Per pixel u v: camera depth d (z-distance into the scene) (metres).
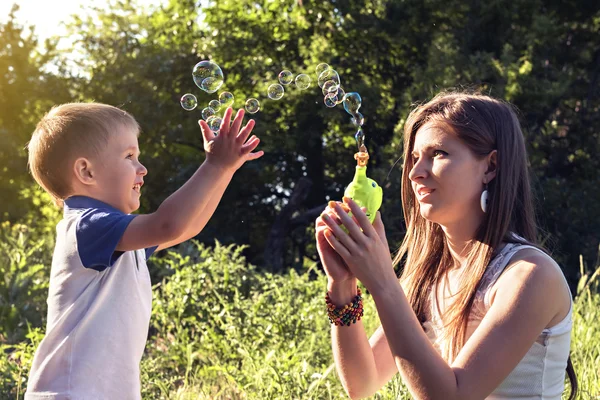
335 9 16.53
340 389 3.96
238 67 17.88
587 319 4.37
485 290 1.94
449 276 2.15
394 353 1.79
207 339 5.08
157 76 18.23
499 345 1.78
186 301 5.64
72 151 2.35
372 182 2.01
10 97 19.81
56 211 20.23
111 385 2.25
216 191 2.57
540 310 1.82
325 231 1.88
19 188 20.39
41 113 20.55
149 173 18.84
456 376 1.76
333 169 18.92
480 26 14.94
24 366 4.15
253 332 5.08
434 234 2.21
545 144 14.57
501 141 1.98
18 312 6.23
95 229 2.21
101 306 2.26
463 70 13.43
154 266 8.53
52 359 2.22
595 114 15.11
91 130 2.36
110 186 2.40
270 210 19.69
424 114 2.08
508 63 13.36
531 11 14.77
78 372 2.20
